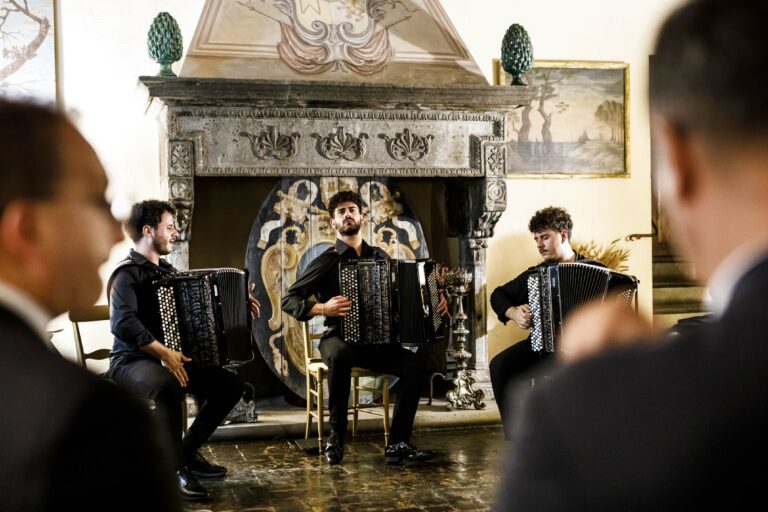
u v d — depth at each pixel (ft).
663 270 25.04
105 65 19.56
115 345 14.74
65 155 3.06
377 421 19.10
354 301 16.44
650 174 23.13
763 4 2.08
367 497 14.17
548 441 2.16
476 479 15.19
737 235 2.14
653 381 2.07
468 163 20.06
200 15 19.43
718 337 2.05
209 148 18.47
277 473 15.75
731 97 2.09
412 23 20.25
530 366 17.84
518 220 22.12
